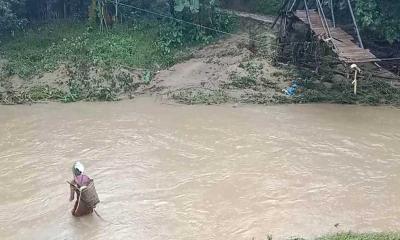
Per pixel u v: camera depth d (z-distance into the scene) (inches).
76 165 466.9
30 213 484.7
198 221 466.3
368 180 531.5
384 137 633.0
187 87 810.2
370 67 840.3
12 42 945.5
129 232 453.1
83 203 465.7
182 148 614.9
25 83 829.2
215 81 820.0
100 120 706.8
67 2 1058.1
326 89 778.2
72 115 727.1
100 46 905.5
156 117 714.8
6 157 598.2
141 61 882.8
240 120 695.7
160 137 647.8
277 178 537.6
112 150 612.1
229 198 502.6
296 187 519.2
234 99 768.3
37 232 456.4
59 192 519.8
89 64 859.4
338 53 689.0
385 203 489.4
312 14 833.5
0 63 871.7
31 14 1048.8
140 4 1025.5
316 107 736.3
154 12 1010.7
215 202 496.4
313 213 473.7
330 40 719.1
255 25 1003.9
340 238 416.2
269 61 856.9
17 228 462.3
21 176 553.6
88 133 662.5
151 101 778.8
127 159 588.4
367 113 710.5
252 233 445.4
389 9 789.2
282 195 505.0
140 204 495.5
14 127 686.5
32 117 721.0
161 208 488.4
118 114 729.0
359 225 453.7
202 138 641.6
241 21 1019.3
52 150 615.2
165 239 442.0
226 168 562.3
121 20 1003.3
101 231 455.5
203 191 516.4
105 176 549.0
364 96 753.0
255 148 609.3
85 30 976.3
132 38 944.3
